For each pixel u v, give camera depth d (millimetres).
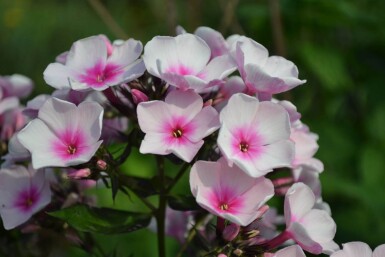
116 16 1027
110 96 402
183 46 392
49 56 990
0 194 402
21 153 408
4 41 1000
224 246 386
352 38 666
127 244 575
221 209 372
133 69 391
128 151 399
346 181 588
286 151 375
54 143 380
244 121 379
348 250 378
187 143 376
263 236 432
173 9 590
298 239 377
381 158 604
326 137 624
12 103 464
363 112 667
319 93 660
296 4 619
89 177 392
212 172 375
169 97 379
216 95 407
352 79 675
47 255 463
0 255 459
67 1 1044
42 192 401
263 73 380
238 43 383
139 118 377
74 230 427
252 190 375
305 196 384
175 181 414
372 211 578
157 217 418
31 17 1007
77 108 380
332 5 602
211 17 900
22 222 395
